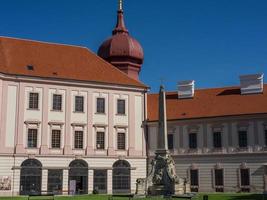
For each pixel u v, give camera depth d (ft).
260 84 230.48
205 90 246.88
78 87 222.28
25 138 208.33
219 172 220.02
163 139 184.14
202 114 228.22
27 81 212.43
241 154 216.54
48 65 224.94
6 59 217.36
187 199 147.84
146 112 235.81
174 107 240.12
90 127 221.25
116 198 165.58
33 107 212.43
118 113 228.43
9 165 202.90
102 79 228.22
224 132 222.28
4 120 204.85
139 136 230.89
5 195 199.21
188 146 228.02
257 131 215.72
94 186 216.95
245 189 213.46
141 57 270.46
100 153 221.05
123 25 278.87
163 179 179.93
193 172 224.94
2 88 206.49
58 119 216.13
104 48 268.62
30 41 237.04
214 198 161.68
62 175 212.02
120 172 223.10
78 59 238.48
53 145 213.46
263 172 211.41
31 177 206.39
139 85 234.38
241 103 227.20
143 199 151.43
